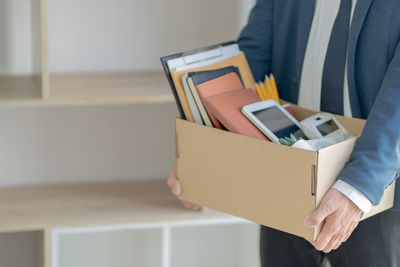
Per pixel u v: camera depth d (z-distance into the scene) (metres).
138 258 2.56
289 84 1.70
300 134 1.47
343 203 1.31
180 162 1.52
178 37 2.34
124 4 2.27
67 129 2.35
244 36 1.76
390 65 1.41
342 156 1.34
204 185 1.48
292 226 1.34
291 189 1.32
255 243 2.46
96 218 2.10
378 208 1.42
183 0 2.31
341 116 1.52
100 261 2.54
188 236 2.59
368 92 1.50
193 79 1.45
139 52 2.33
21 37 2.23
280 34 1.67
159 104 2.39
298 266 1.77
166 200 2.26
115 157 2.41
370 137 1.35
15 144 2.32
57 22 2.24
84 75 2.27
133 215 2.14
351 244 1.60
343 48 1.52
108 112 2.36
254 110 1.44
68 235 2.48
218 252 2.63
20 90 2.06
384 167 1.33
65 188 2.35
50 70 2.29
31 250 2.45
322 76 1.57
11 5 2.19
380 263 1.58
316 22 1.57
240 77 1.59
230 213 1.45
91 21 2.27
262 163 1.36
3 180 2.35
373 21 1.45
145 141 2.42
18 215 2.10
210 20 2.35
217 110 1.42
